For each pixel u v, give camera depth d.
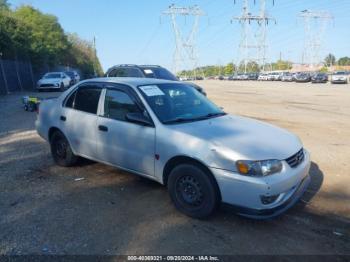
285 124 10.55
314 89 30.78
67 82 26.75
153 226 3.79
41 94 22.50
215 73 143.62
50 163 6.08
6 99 19.00
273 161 3.64
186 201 4.00
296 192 3.93
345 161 6.35
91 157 5.22
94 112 5.08
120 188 4.89
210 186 3.76
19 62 27.25
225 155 3.63
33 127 9.67
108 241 3.47
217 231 3.69
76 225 3.80
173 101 4.80
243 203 3.57
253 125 4.59
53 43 44.62
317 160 6.41
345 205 4.38
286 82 54.91
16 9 45.84
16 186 4.96
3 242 3.44
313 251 3.33
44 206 4.29
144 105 4.47
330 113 13.23
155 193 4.70
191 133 3.99
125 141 4.57
